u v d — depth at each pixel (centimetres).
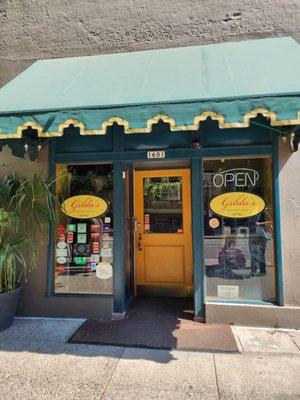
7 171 527
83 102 387
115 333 435
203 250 479
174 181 613
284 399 293
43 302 501
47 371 342
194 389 308
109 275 507
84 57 558
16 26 589
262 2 528
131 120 366
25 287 509
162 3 555
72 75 486
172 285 605
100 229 514
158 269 612
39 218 480
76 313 495
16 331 445
